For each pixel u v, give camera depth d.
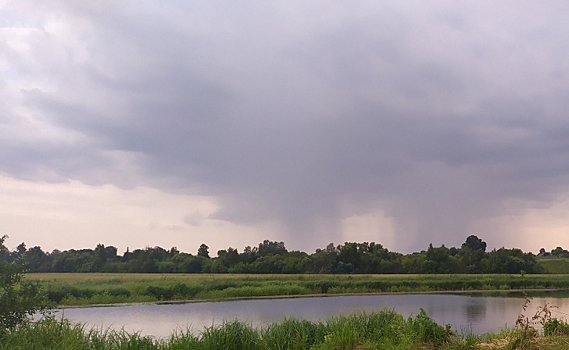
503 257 119.06
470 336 10.90
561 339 10.19
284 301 44.31
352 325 11.74
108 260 134.00
